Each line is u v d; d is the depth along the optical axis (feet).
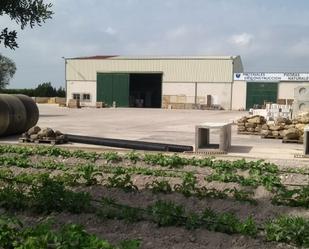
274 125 72.28
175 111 177.88
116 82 230.89
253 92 208.85
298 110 87.81
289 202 27.81
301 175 35.68
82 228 17.21
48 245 15.56
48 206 25.63
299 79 201.98
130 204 27.96
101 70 232.73
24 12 20.40
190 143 63.93
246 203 27.86
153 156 40.04
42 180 30.01
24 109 69.46
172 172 35.65
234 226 21.86
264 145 62.85
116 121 107.65
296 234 20.92
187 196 28.91
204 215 23.11
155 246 20.57
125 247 15.78
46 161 40.24
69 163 40.22
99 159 41.29
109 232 22.84
